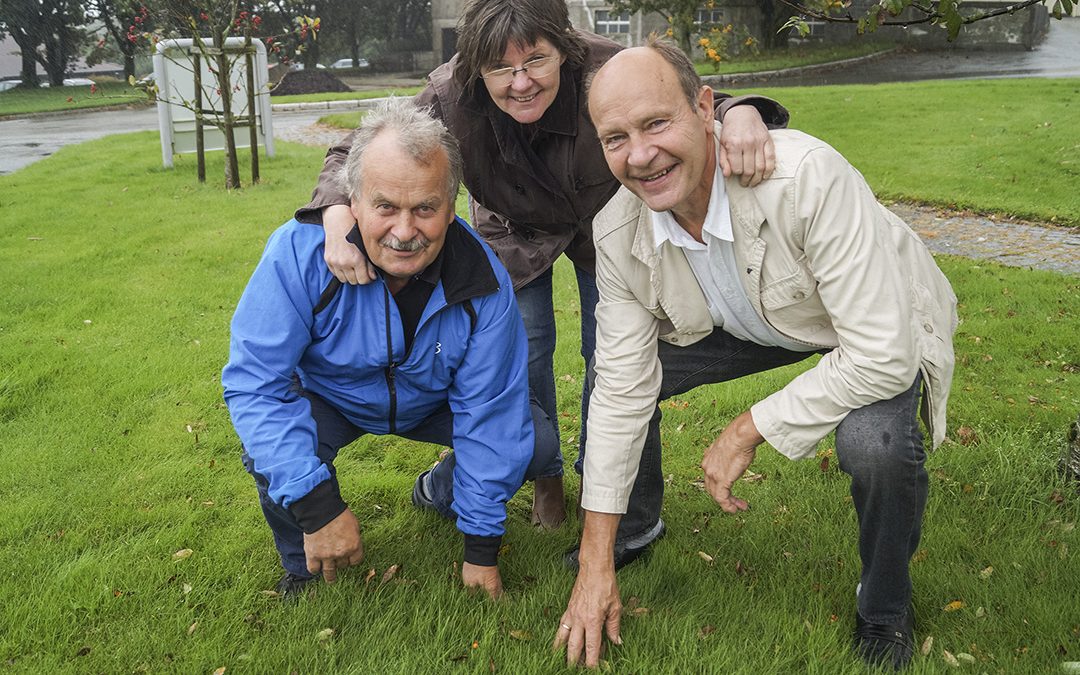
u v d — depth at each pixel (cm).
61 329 535
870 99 1593
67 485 346
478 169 284
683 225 225
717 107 230
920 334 212
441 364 249
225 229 804
